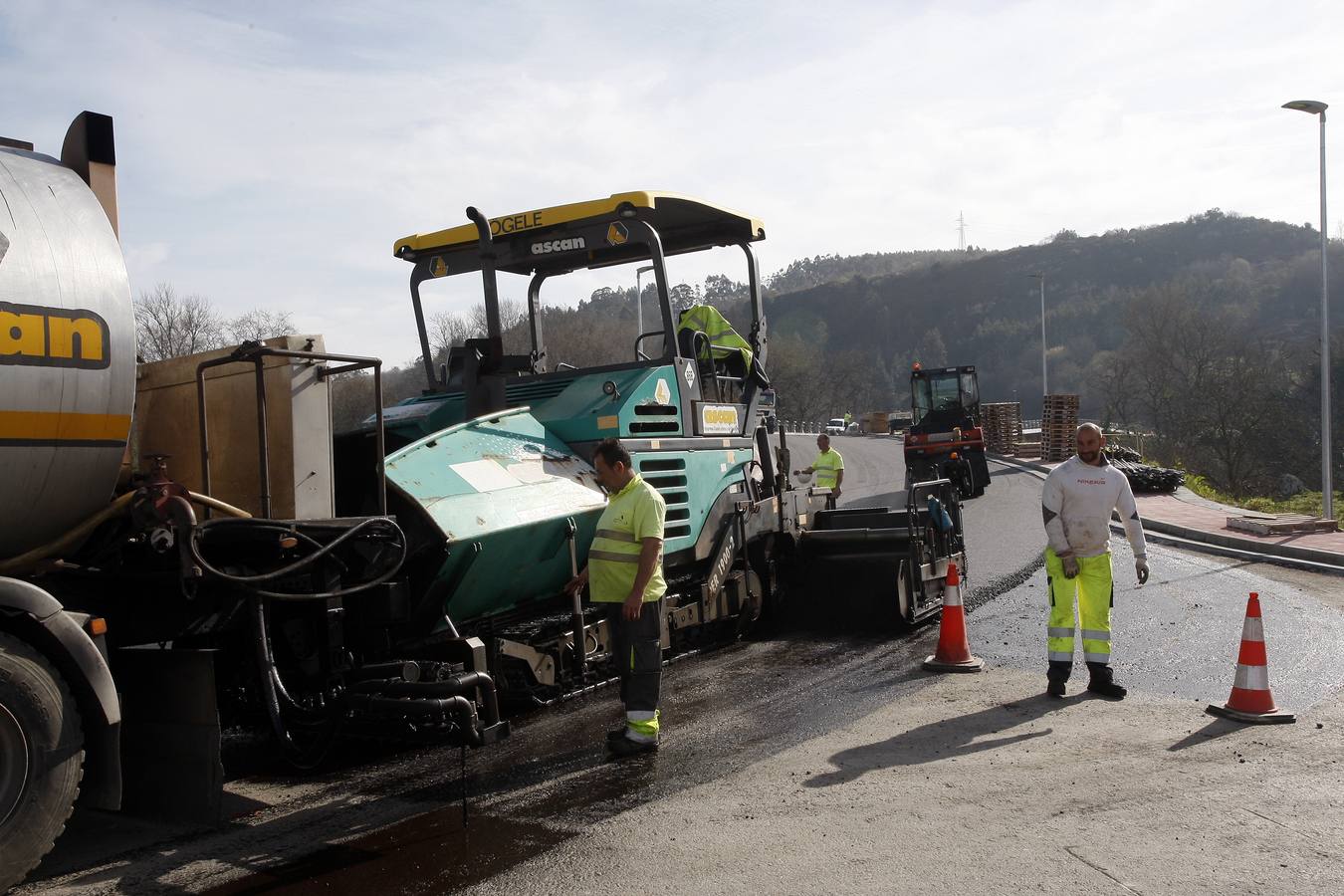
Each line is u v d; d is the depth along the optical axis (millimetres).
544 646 6078
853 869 3732
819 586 8898
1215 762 4891
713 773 4980
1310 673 6668
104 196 4371
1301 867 3656
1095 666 6250
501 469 5801
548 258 8094
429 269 7945
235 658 4980
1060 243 159000
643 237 7152
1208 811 4230
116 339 4082
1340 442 49688
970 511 19078
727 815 4352
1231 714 5664
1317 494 37594
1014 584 10680
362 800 4762
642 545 5449
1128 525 6336
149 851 4152
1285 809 4234
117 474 4207
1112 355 68062
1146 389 56750
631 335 27578
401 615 4980
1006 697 6309
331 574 4805
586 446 6586
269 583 4652
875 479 29922
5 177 3941
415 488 5234
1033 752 5137
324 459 4738
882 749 5285
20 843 3662
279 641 4926
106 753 3908
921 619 8883
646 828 4227
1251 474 50438
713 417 7855
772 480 8867
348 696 4512
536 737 5812
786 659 7691
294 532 4309
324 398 4746
